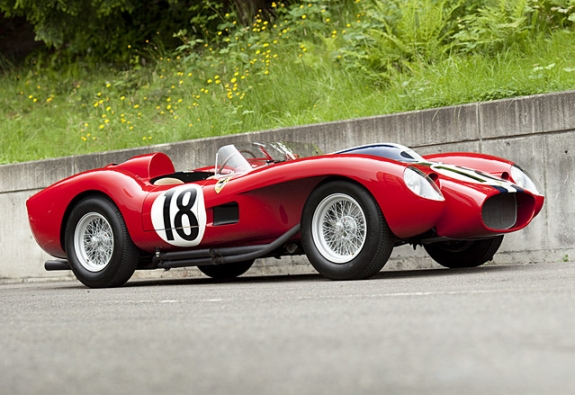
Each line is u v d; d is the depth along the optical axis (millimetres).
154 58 18719
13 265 12219
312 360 2816
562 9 12844
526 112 9102
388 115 9922
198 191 7848
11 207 12250
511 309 3814
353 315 3965
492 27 12750
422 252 9258
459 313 3779
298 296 5352
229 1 18984
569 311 3652
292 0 18062
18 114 17922
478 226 7051
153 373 2746
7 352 3422
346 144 10180
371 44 13812
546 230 8938
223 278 9805
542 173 9016
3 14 22500
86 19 19047
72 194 8547
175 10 19719
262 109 13406
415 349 2910
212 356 3012
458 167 7762
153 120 15484
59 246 8750
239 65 15617
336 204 7051
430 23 13258
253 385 2451
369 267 6797
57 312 5168
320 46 15484
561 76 10359
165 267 8281
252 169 7789
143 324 4129
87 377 2740
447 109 9578
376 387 2334
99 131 15172
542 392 2189
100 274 8336
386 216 6703
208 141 11086
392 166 6777
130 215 8180
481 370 2504
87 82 19078
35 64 20625
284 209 7461
